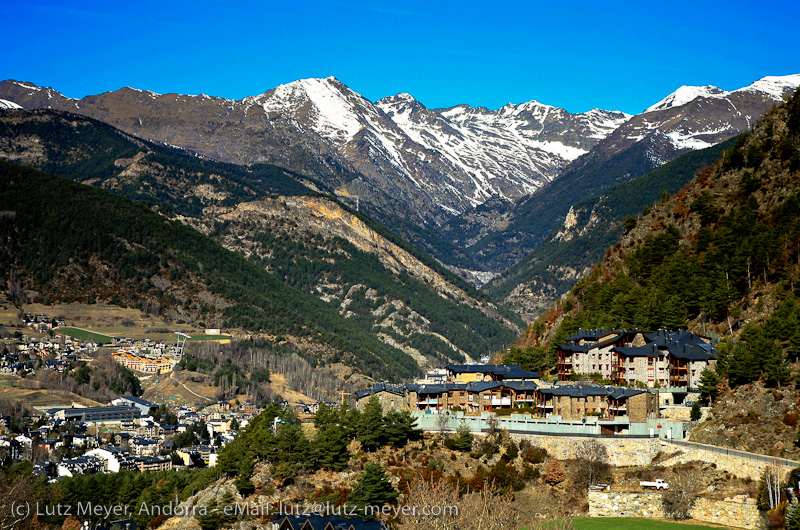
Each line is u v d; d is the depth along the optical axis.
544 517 188.75
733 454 196.38
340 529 176.62
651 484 195.25
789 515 169.12
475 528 150.62
